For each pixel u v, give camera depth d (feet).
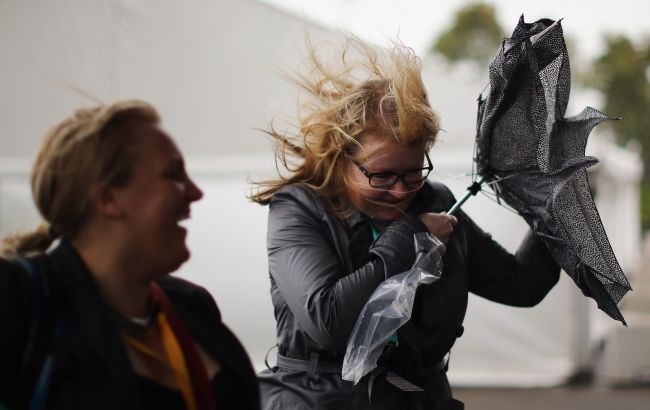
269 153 28.07
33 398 5.25
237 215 28.89
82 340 5.40
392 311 7.83
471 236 9.39
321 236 8.40
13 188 27.43
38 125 27.94
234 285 28.99
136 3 28.09
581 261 8.64
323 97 8.72
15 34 28.04
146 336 5.95
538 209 8.82
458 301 8.48
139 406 5.43
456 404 8.96
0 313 5.22
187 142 28.22
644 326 31.78
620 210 46.78
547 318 30.04
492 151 8.91
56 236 5.99
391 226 8.26
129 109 5.70
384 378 8.31
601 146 34.09
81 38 27.99
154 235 5.68
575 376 30.99
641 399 28.50
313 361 8.38
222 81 28.07
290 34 27.53
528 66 8.30
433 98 27.78
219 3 27.99
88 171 5.50
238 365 6.47
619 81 94.53
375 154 8.12
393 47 8.41
